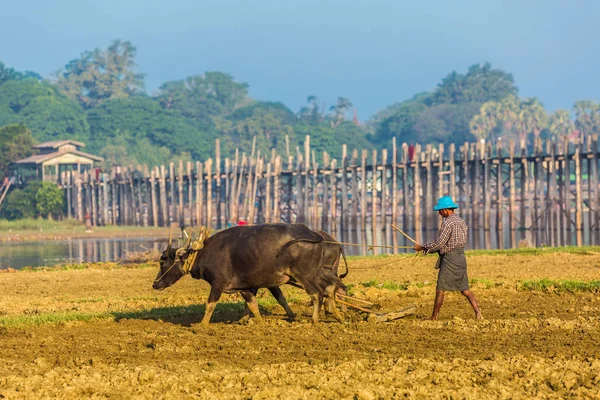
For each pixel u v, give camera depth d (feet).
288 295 192.54
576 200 505.25
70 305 196.95
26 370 123.65
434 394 103.91
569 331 140.77
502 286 202.08
